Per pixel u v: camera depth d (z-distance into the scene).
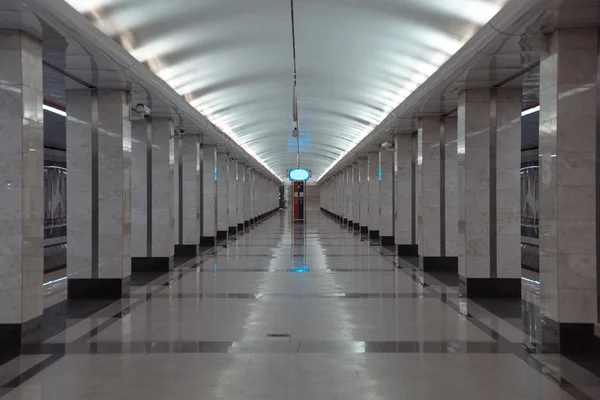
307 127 26.97
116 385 6.04
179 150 19.94
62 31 7.52
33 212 7.76
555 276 7.63
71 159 11.81
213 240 23.47
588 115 7.57
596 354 7.36
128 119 12.11
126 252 11.94
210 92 16.36
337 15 10.30
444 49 11.22
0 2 6.41
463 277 11.80
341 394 5.74
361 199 31.30
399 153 19.78
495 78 10.79
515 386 6.00
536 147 19.03
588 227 7.60
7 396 5.72
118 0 8.42
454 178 15.98
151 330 8.58
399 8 9.59
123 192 11.78
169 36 10.58
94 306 10.64
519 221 11.77
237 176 31.62
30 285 7.64
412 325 8.90
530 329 8.67
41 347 7.65
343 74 15.16
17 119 7.50
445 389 5.90
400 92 16.28
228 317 9.51
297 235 30.36
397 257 19.09
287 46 12.38
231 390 5.86
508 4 7.09
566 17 7.04
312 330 8.54
